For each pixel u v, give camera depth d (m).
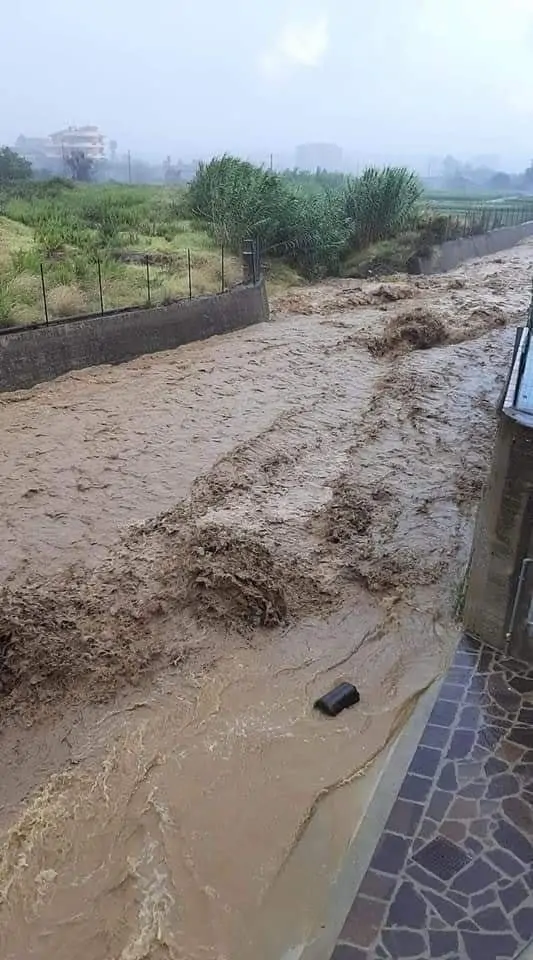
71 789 7.22
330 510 12.35
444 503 12.73
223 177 34.59
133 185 50.09
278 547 11.20
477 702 8.05
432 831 6.50
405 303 28.98
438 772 7.14
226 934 5.83
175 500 12.97
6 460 14.42
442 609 9.89
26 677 8.52
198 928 5.89
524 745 7.45
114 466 14.27
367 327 24.81
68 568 10.80
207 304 23.20
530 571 8.24
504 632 8.74
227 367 20.47
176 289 23.80
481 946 5.54
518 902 5.86
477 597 9.05
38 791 7.21
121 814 6.93
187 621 9.62
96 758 7.59
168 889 6.21
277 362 21.06
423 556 11.09
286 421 16.62
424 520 12.17
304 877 6.23
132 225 32.56
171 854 6.51
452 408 17.42
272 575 10.29
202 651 9.12
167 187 48.53
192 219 35.34
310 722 8.02
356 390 18.89
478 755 7.34
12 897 6.20
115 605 9.84
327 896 6.02
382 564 10.84
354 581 10.54
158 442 15.43
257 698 8.39
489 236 45.94
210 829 6.73
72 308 20.28
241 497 12.98
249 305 25.03
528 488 7.93
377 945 5.56
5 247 24.92
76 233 28.75
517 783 7.00
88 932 5.92
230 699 8.37
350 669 8.86
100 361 19.86
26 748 7.73
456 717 7.84
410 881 6.05
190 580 10.16
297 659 9.03
